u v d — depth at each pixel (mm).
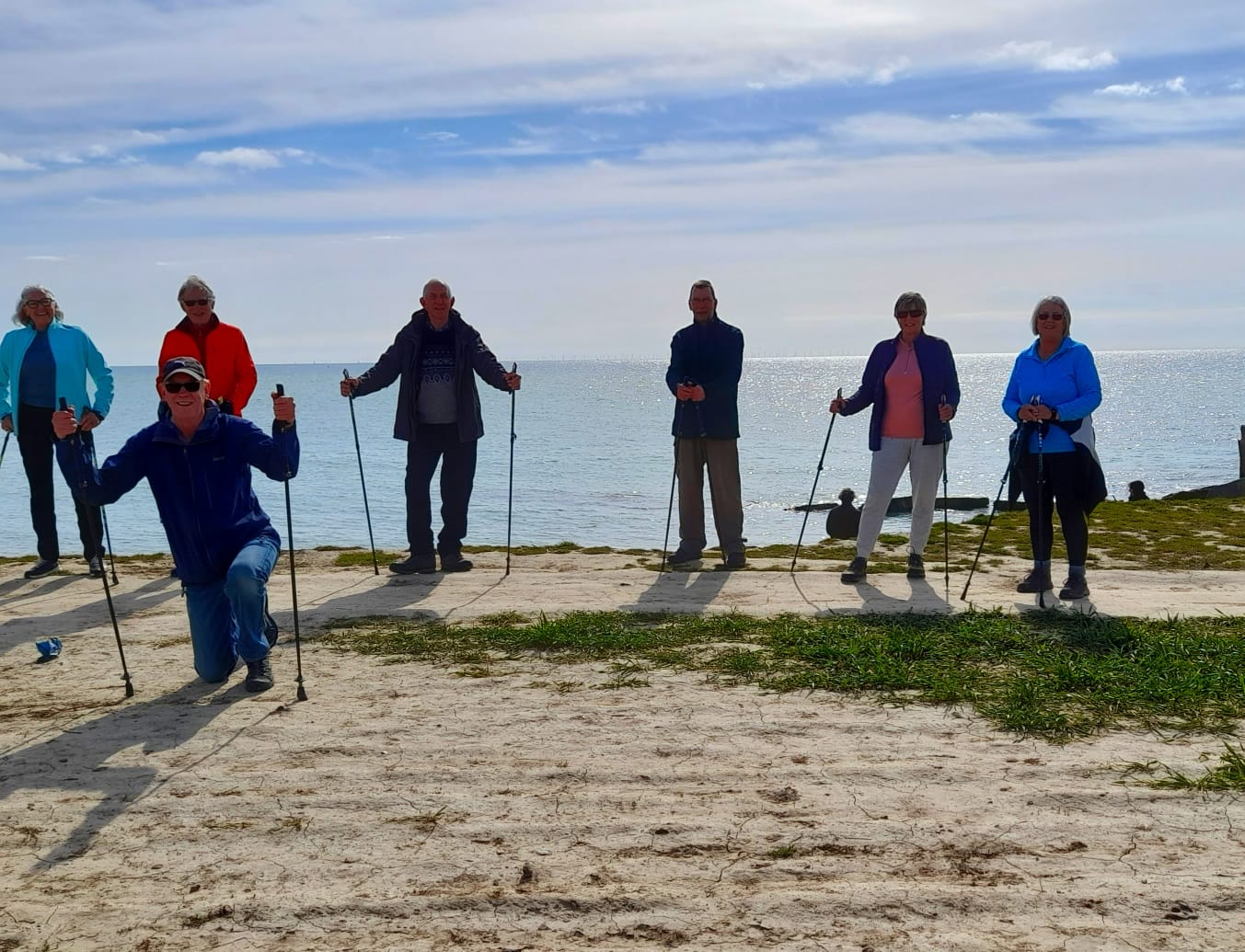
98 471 5801
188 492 5902
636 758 4875
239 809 4391
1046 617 7477
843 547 11602
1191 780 4465
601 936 3373
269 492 39125
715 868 3791
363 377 9750
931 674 6059
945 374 9070
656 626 7504
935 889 3598
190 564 5980
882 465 9203
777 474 45719
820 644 6688
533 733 5242
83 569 10281
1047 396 8398
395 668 6516
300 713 5625
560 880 3729
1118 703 5496
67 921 3531
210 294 8789
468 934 3410
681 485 10406
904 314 9062
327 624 7746
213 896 3680
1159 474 46781
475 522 31250
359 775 4719
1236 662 6125
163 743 5184
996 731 5168
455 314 9750
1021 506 19016
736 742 5070
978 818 4160
